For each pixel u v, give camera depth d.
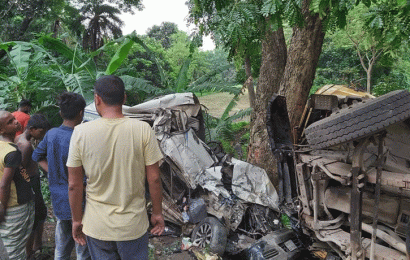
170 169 4.39
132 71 13.31
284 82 5.71
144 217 1.82
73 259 3.44
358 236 2.53
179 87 10.44
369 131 2.35
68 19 25.78
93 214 1.74
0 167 2.52
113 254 1.80
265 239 3.62
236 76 10.36
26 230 2.84
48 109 7.89
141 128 1.73
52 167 2.50
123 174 1.69
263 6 2.86
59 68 9.30
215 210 3.97
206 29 3.88
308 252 3.64
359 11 10.05
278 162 3.67
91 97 7.97
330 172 2.81
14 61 8.95
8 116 2.65
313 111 3.67
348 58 24.11
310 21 5.23
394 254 2.52
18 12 17.64
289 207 3.57
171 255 3.85
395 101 2.34
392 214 2.60
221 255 3.64
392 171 2.65
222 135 9.23
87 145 1.66
